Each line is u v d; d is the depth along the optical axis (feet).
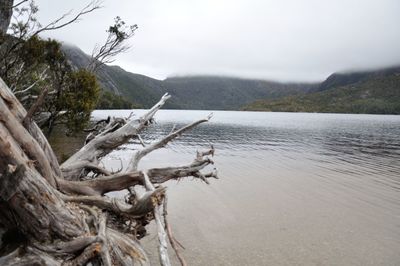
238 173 89.92
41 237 17.76
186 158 115.44
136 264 20.88
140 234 25.99
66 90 55.52
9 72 51.31
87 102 56.34
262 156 126.82
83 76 56.49
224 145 165.17
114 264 19.31
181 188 69.05
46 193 17.72
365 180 84.33
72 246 17.70
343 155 133.18
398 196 68.44
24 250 17.38
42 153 20.43
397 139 208.85
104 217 21.67
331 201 63.82
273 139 203.31
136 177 26.27
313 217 53.67
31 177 17.02
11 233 18.28
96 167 32.17
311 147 161.48
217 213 53.42
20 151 17.94
